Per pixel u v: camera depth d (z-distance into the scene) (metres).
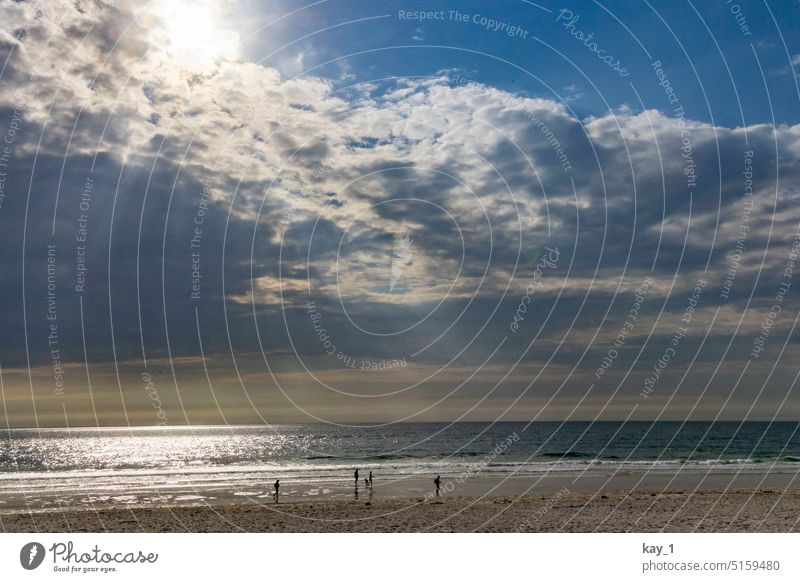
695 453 79.12
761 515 22.45
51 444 127.88
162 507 28.19
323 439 131.75
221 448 106.44
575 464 59.22
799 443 97.00
